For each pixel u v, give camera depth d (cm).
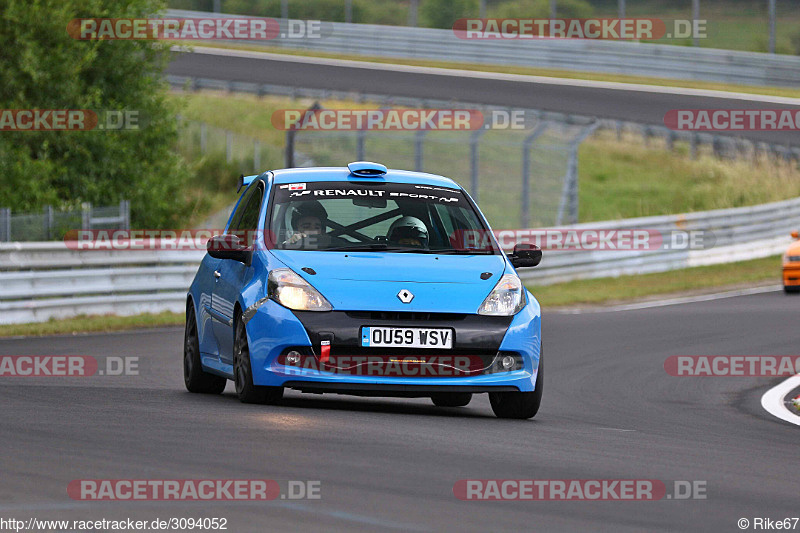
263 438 2127
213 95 14388
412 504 1623
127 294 5934
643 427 2748
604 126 13000
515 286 2711
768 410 3231
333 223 2830
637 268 8700
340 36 16738
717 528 1577
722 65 14612
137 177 8344
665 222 8919
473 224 2934
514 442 2267
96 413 2445
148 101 8519
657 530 1545
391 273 2647
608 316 6225
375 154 11694
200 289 3095
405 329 2548
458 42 16038
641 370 4144
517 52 15688
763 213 9800
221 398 2866
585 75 15125
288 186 2939
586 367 4209
